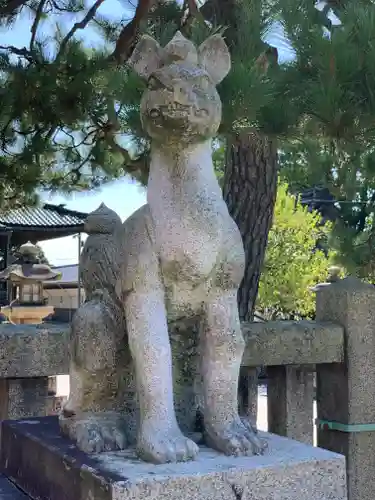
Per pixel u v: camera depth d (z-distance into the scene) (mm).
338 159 3137
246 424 1842
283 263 10953
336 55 2479
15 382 2369
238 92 2383
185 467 1588
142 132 3256
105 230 1945
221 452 1723
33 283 6820
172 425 1684
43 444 1855
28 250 7020
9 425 2168
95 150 5469
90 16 5117
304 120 2682
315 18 2764
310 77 2666
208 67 1848
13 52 4918
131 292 1731
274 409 2664
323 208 12070
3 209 6523
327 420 2721
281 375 2629
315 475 1679
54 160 5949
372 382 2658
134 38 4359
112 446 1755
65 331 2346
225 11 3180
